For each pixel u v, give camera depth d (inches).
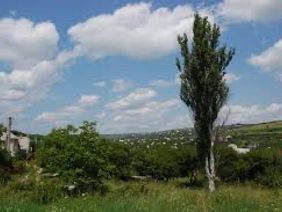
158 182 1807.3
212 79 1670.8
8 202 730.8
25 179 1104.2
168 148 2284.7
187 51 1705.2
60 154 1160.2
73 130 1200.2
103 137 1227.2
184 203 676.7
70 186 1130.7
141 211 623.2
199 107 1692.9
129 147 2239.2
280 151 1982.0
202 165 1811.0
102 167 1171.3
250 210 657.0
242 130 5354.3
